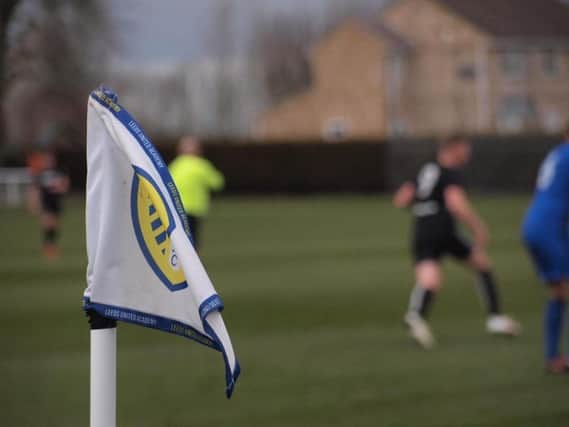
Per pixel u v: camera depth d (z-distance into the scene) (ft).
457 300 105.19
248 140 379.96
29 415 54.65
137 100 494.18
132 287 21.61
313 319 91.09
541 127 482.69
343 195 364.38
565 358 67.26
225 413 54.90
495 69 497.46
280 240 178.29
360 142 367.86
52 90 312.50
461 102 498.69
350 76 524.11
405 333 83.10
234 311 96.32
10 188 335.06
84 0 295.28
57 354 74.08
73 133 357.61
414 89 507.30
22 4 287.89
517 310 97.09
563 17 516.32
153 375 66.33
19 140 369.71
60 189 159.84
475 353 73.92
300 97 540.11
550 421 52.54
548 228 65.87
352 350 75.41
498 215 231.50
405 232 191.42
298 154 374.63
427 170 80.18
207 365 70.03
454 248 80.33
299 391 60.59
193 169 127.03
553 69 505.25
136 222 21.54
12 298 106.83
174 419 53.52
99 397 21.38
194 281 19.84
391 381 63.52
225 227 211.82
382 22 526.98
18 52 291.17
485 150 347.15
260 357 72.54
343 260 143.54
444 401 57.41
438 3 506.89
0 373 66.80
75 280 124.16
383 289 112.06
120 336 83.35
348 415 54.13
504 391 60.29
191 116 546.67
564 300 66.74
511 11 512.63
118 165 21.54
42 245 177.17
